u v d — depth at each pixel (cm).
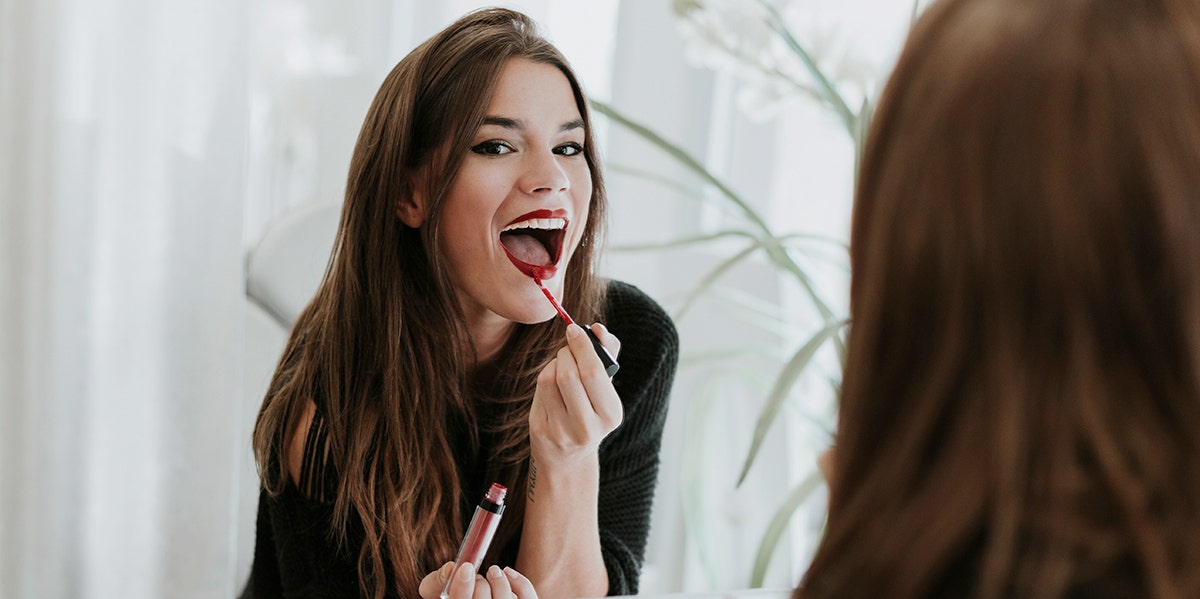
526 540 102
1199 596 39
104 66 148
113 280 152
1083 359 41
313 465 108
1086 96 41
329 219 156
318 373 108
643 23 215
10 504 150
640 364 117
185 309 155
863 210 47
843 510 47
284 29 171
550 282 98
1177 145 40
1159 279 40
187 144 152
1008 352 42
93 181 149
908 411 45
